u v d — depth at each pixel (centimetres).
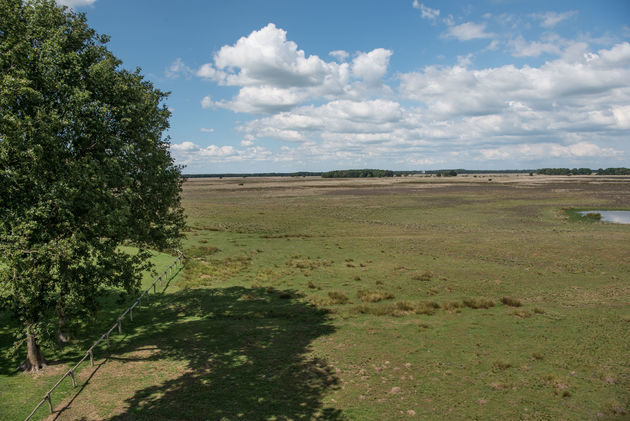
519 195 11600
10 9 1464
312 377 1627
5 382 1554
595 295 2706
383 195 12656
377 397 1452
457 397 1430
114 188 1752
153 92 2019
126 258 1762
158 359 1816
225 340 2047
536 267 3625
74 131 1462
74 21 1650
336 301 2717
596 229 5697
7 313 2234
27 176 1309
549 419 1270
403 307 2544
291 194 14012
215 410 1373
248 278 3425
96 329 2183
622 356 1708
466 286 3056
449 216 7562
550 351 1792
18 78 1303
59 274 1424
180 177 2183
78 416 1334
